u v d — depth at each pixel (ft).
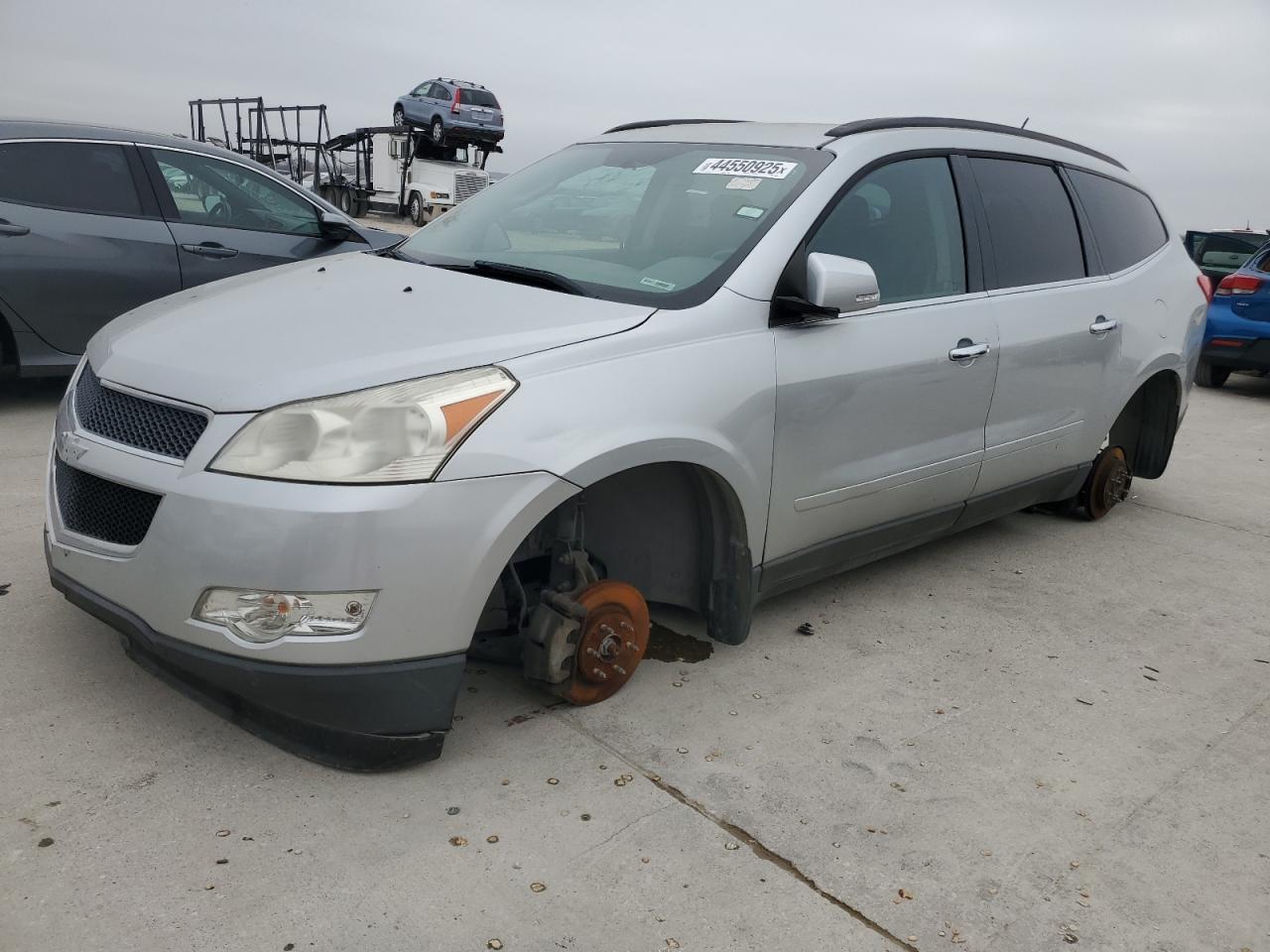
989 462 13.08
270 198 21.22
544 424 8.21
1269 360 30.94
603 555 10.88
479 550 7.89
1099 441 15.51
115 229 18.90
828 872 7.72
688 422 9.12
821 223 10.69
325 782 8.27
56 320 18.54
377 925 6.79
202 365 8.25
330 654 7.59
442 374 8.05
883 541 12.25
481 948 6.67
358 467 7.54
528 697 9.91
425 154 86.74
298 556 7.40
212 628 7.62
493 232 11.84
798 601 12.91
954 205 12.51
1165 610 13.61
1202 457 23.02
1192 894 7.83
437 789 8.31
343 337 8.49
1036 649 12.08
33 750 8.38
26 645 10.03
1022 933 7.25
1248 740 10.29
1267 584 14.87
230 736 8.84
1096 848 8.30
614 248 10.91
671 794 8.52
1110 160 16.37
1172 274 16.60
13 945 6.36
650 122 14.17
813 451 10.52
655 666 10.76
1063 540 16.15
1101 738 10.11
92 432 8.53
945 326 11.89
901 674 11.10
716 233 10.60
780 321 10.17
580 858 7.62
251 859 7.32
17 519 13.39
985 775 9.23
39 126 18.43
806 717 9.99
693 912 7.16
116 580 8.06
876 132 11.88
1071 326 13.92
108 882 6.97
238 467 7.55
